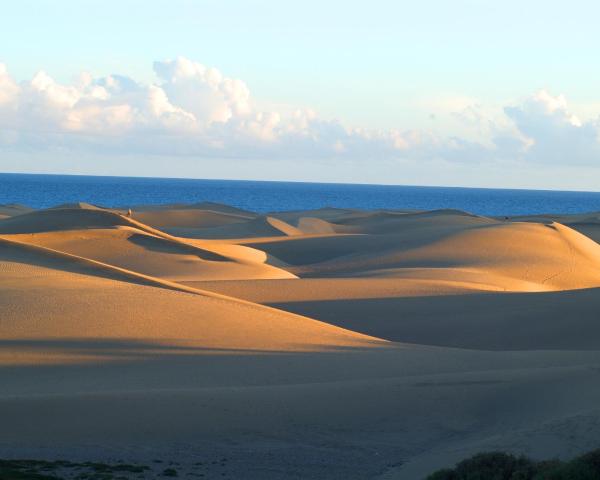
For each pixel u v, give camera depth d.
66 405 22.00
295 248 91.19
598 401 23.31
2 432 20.06
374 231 111.12
